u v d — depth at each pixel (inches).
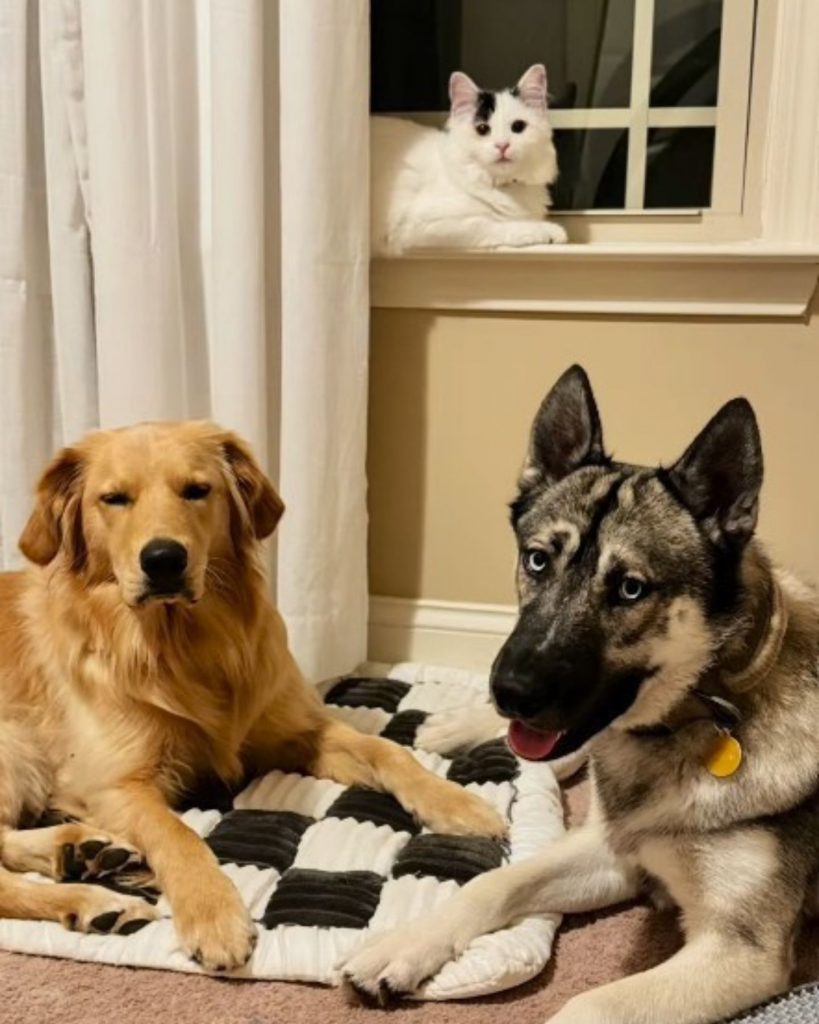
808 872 62.1
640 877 70.4
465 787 85.1
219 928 64.9
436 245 103.6
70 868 72.9
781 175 103.9
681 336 104.1
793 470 105.2
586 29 111.0
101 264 96.8
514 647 60.0
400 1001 62.8
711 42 107.6
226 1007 62.5
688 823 61.4
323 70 91.3
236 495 83.0
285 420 99.0
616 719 63.5
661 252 99.3
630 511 61.3
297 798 83.1
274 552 106.8
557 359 107.2
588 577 60.4
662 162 111.7
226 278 96.0
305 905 69.4
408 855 74.9
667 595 60.1
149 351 97.9
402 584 116.3
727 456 60.2
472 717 94.7
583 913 72.0
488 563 113.7
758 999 57.6
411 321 109.1
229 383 98.2
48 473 80.3
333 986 64.2
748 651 62.5
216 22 90.7
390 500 114.4
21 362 105.5
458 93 106.7
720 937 59.5
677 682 62.3
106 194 94.7
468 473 112.0
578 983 65.0
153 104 94.7
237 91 91.9
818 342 101.6
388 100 116.5
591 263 102.3
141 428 81.6
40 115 102.9
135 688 79.4
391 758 83.7
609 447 108.3
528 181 107.1
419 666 110.7
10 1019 61.6
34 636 84.3
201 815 81.1
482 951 63.9
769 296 100.6
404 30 115.0
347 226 96.0
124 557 74.8
